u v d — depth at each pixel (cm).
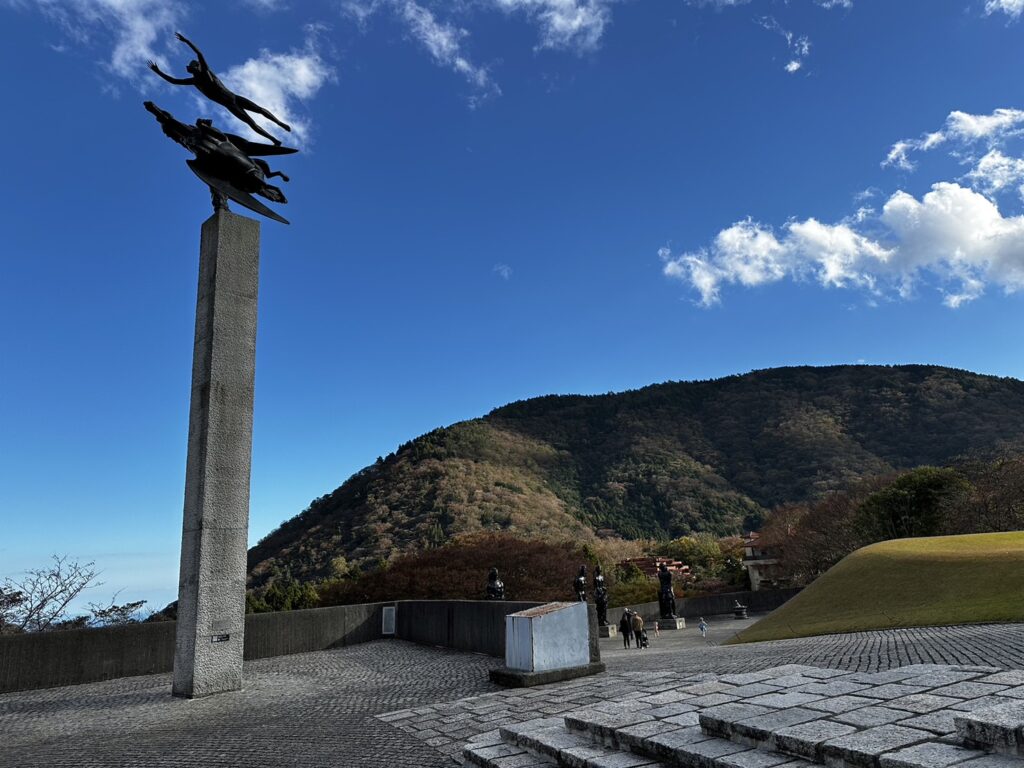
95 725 867
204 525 1097
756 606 5175
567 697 812
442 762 571
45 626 1955
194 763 630
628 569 6400
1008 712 354
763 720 432
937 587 2308
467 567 3650
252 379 1204
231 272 1205
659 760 436
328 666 1401
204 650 1066
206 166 1212
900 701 452
